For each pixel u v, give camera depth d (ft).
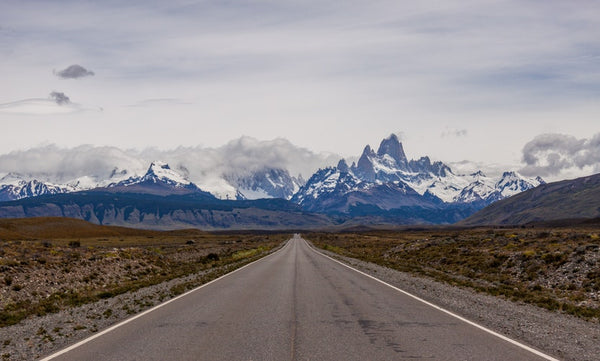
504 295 73.26
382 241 381.60
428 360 33.65
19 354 36.35
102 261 115.65
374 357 34.45
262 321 49.21
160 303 63.36
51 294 78.59
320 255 203.21
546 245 129.39
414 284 86.38
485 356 34.76
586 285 78.28
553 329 45.44
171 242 414.41
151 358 34.32
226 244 380.37
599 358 34.35
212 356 34.81
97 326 47.91
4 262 87.66
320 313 54.19
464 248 157.38
